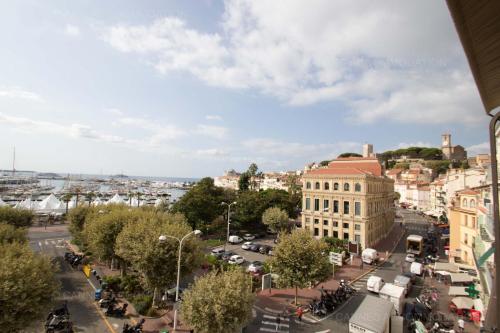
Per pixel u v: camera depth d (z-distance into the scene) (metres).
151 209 52.88
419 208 126.75
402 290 30.44
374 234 60.25
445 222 83.94
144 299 28.77
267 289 35.31
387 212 73.19
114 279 33.09
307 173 63.22
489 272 24.09
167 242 27.77
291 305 30.69
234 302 20.56
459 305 28.77
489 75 3.83
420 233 75.56
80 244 48.47
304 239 31.59
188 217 66.44
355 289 35.81
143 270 27.31
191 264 29.11
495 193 3.86
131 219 36.44
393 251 56.44
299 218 89.50
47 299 21.08
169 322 25.78
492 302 19.67
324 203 60.22
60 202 83.19
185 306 21.28
